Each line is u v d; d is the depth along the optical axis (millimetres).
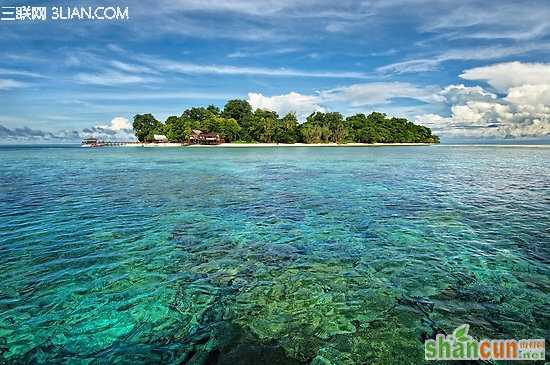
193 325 5996
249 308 6551
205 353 5254
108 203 16031
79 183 23203
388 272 8102
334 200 16734
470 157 54125
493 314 6250
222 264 8633
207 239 10578
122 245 9969
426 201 16359
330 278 7820
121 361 5078
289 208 14906
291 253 9391
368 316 6246
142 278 7816
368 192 19141
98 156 60438
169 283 7578
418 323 6004
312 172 30641
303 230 11523
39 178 26141
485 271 8078
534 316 6156
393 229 11570
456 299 6797
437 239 10469
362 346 5398
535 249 9500
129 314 6328
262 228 11773
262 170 32625
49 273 8031
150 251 9508
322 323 6043
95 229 11602
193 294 7094
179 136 121375
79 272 8102
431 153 69125
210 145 114188
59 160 48969
